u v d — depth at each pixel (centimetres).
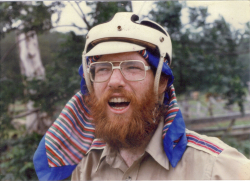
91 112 118
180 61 304
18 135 366
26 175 282
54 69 301
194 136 107
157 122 111
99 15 246
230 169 90
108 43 101
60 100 302
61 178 124
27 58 414
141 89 103
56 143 120
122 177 106
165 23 293
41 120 366
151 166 104
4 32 285
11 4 263
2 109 314
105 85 105
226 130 447
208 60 311
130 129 103
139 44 101
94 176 120
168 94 119
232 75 336
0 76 332
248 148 370
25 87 310
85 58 115
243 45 336
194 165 96
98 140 127
